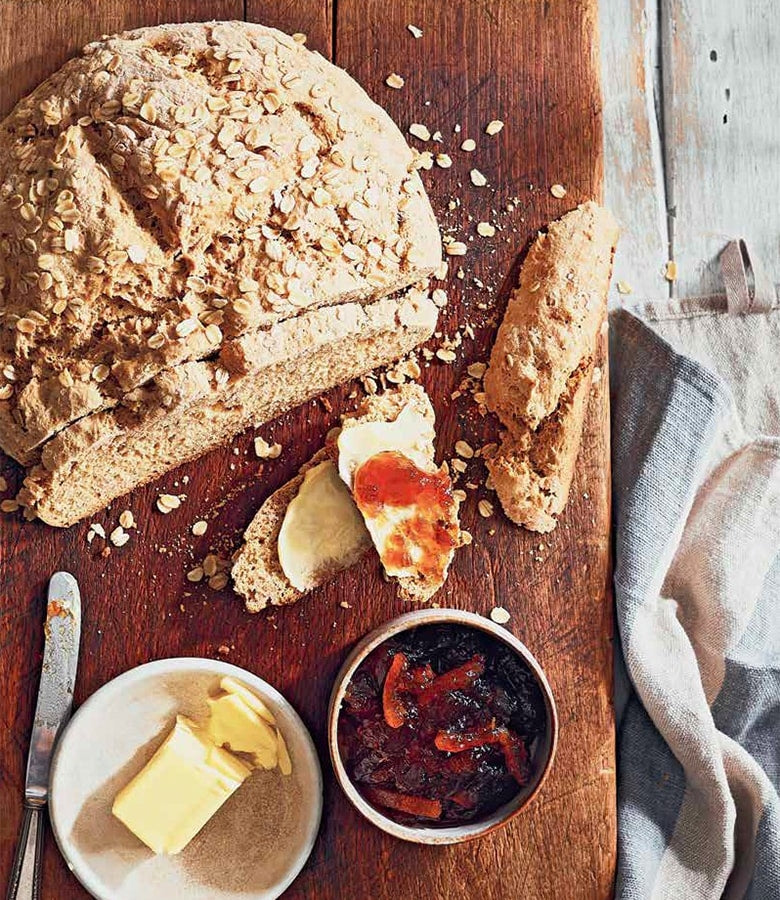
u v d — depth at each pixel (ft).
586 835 1.90
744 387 2.03
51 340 1.67
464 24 1.89
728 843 1.89
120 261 1.62
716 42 2.07
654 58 2.07
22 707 1.83
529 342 1.84
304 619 1.86
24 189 1.66
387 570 1.80
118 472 1.79
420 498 1.81
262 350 1.68
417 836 1.74
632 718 1.95
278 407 1.85
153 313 1.65
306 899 1.87
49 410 1.67
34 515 1.82
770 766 1.97
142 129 1.62
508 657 1.79
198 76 1.68
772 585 1.96
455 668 1.79
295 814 1.85
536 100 1.90
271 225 1.67
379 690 1.78
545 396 1.84
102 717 1.83
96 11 1.84
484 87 1.89
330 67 1.79
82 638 1.84
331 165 1.69
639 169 2.06
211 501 1.86
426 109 1.88
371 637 1.77
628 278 2.06
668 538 1.91
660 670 1.90
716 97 2.07
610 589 1.91
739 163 2.07
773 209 2.07
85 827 1.84
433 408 1.88
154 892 1.85
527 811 1.90
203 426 1.78
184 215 1.62
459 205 1.88
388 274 1.74
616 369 1.98
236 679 1.82
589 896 1.89
